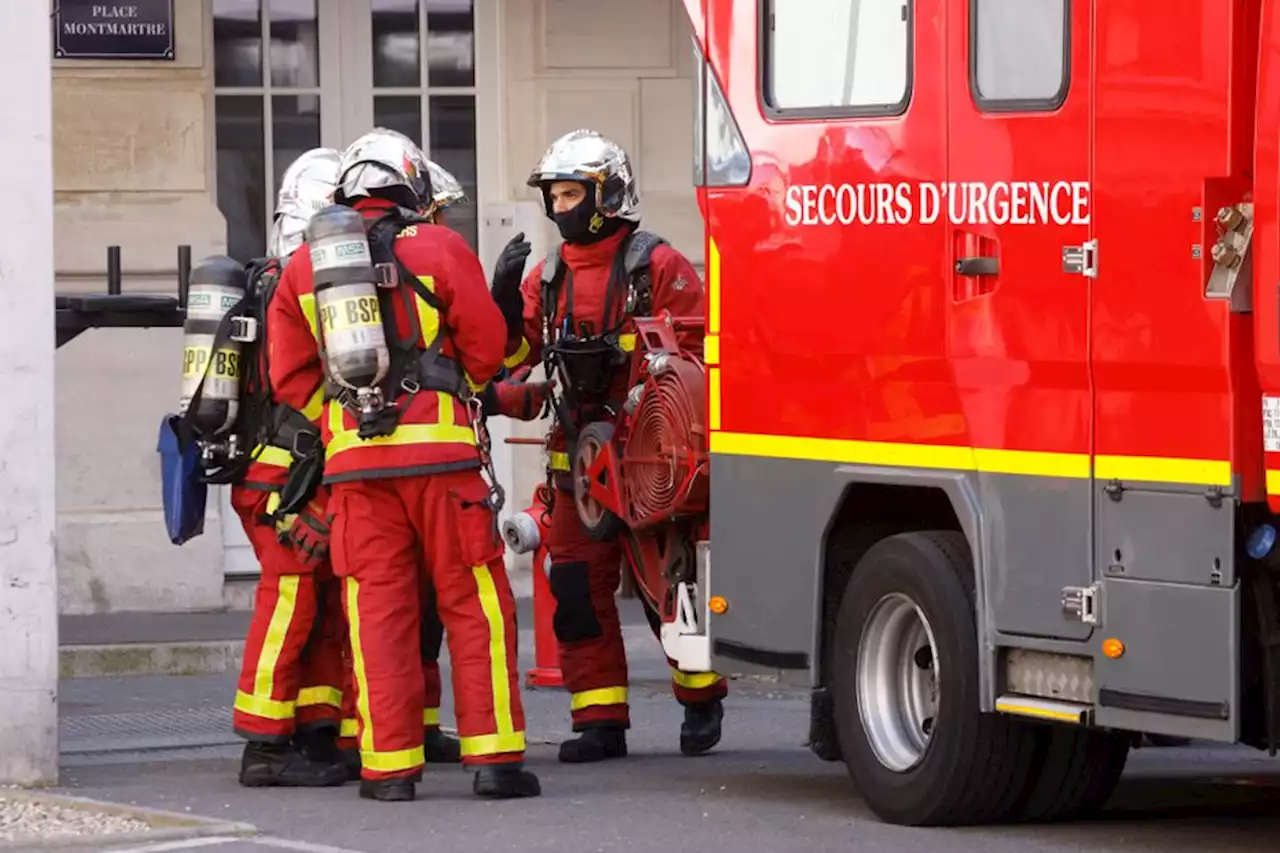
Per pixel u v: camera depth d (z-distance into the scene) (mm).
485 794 24766
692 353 27438
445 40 42625
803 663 24438
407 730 24641
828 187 23844
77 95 40094
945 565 22812
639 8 42625
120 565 40188
